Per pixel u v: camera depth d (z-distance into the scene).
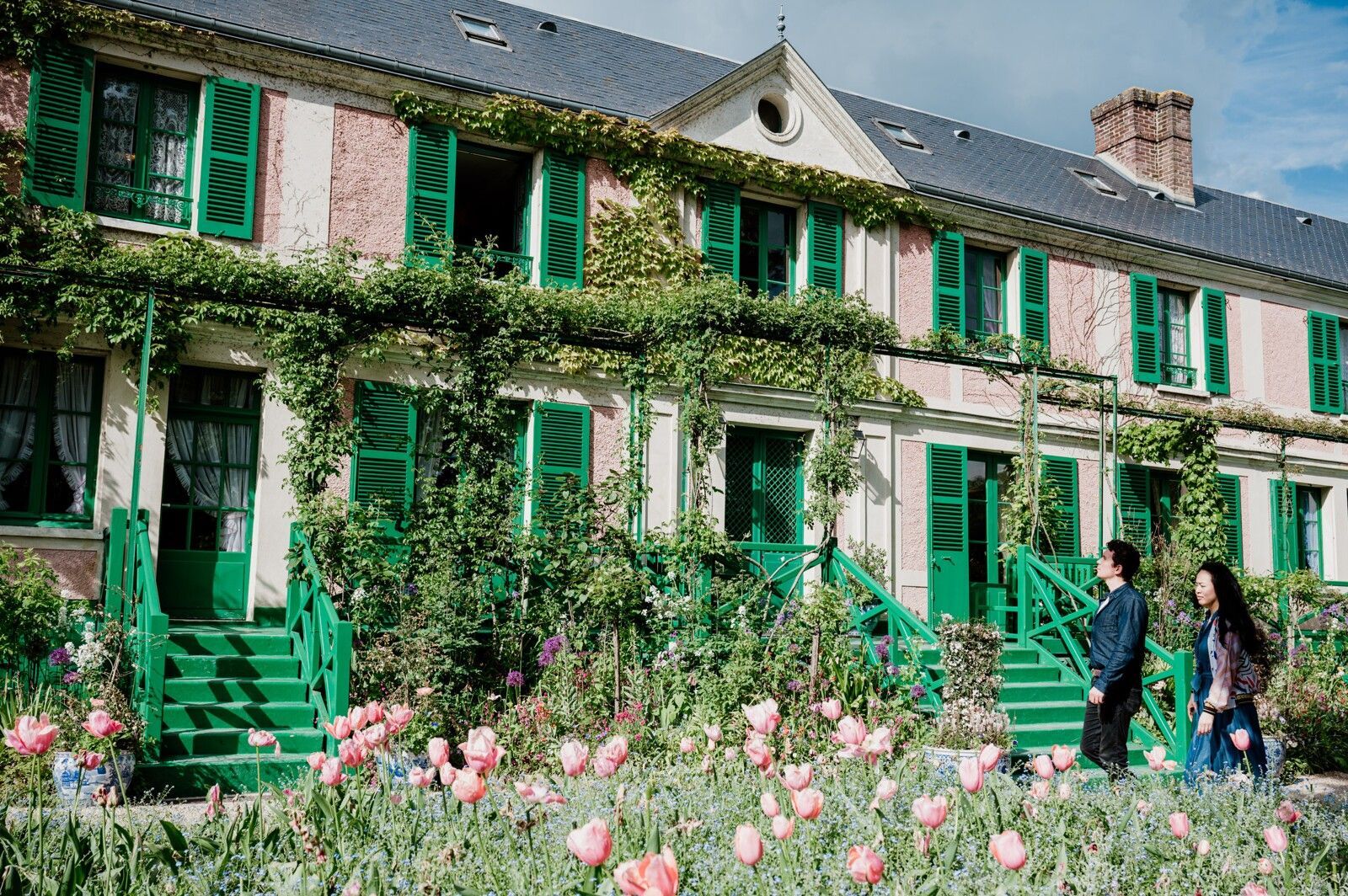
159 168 10.22
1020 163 17.31
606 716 8.10
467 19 13.32
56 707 6.96
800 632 8.87
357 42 11.20
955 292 14.31
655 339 10.45
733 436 12.77
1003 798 4.24
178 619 9.77
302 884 2.91
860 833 3.83
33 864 3.10
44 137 9.53
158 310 9.49
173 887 3.14
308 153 10.69
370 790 3.80
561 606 9.19
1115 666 6.71
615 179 12.30
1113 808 4.62
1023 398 12.95
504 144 11.84
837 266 13.47
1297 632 12.91
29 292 9.09
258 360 10.08
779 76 13.33
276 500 10.11
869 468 13.23
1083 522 14.90
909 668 8.83
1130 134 19.05
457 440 9.72
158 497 9.66
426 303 9.46
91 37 9.82
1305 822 4.86
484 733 2.96
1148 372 15.90
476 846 3.31
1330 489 17.84
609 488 10.12
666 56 15.03
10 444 9.42
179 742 7.27
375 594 8.46
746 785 4.54
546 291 10.48
